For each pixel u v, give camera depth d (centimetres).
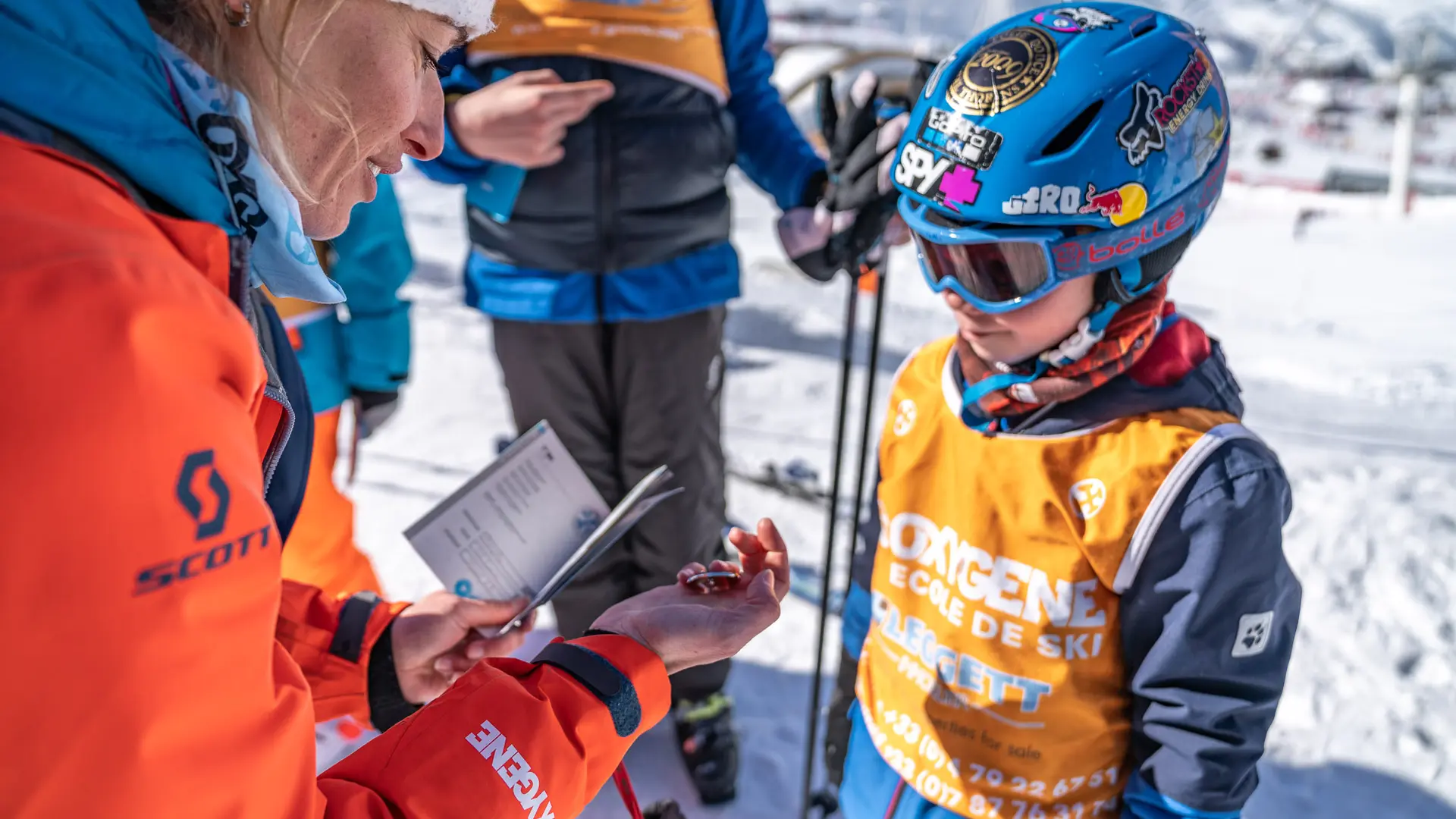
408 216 700
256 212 74
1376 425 403
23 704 52
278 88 70
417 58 79
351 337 227
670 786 216
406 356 237
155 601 55
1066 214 110
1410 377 453
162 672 56
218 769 62
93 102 61
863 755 151
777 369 460
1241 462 113
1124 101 109
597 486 212
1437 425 401
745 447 380
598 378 203
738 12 203
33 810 54
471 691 90
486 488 135
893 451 141
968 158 113
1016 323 118
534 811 85
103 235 56
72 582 52
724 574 111
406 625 127
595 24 179
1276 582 113
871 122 170
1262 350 493
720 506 220
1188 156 113
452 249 618
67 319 51
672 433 205
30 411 50
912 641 139
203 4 67
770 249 646
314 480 220
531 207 188
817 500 338
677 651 103
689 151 189
